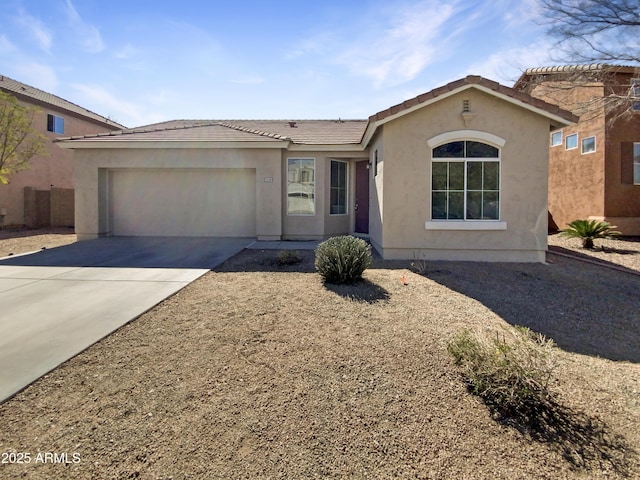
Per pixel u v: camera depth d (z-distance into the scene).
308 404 3.67
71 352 4.64
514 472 2.88
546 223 10.80
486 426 3.39
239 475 2.80
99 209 15.35
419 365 4.43
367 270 9.61
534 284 8.57
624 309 7.02
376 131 11.98
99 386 3.90
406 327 5.61
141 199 16.02
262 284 8.06
